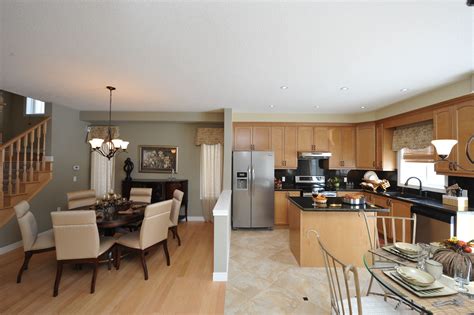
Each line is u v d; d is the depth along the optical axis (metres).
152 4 1.44
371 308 1.51
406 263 1.61
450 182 3.18
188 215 5.18
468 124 2.61
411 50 1.98
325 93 3.28
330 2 1.40
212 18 1.58
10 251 3.37
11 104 4.43
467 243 1.44
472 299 1.18
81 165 4.82
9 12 1.52
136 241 2.66
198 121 4.72
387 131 4.22
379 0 1.37
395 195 3.71
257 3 1.42
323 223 2.90
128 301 2.20
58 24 1.66
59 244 2.28
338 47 1.96
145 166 5.18
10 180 3.31
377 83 2.82
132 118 4.66
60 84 3.00
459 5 1.40
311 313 2.05
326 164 4.96
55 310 2.06
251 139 4.84
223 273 2.60
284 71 2.49
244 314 2.03
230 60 2.24
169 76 2.67
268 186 4.51
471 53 2.02
